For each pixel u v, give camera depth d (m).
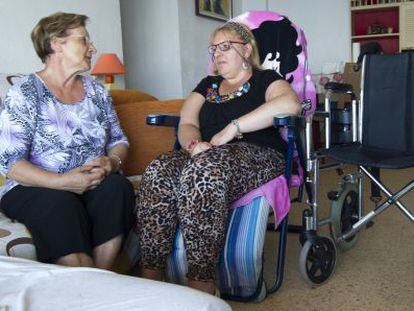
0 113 1.56
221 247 1.55
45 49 1.62
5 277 0.83
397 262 2.06
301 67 2.22
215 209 1.47
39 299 0.73
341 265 2.06
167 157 1.65
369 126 2.38
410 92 2.25
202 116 1.95
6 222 1.45
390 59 2.32
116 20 4.27
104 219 1.53
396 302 1.68
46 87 1.61
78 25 1.62
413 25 5.95
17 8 3.41
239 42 1.90
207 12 5.46
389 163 1.85
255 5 6.56
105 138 1.76
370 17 6.46
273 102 1.75
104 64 3.83
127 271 1.78
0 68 3.32
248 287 1.67
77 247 1.40
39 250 1.37
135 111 2.20
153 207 1.55
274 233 2.55
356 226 2.14
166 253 1.59
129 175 2.19
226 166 1.51
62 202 1.42
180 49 4.97
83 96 1.72
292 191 3.28
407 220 2.68
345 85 2.30
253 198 1.64
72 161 1.64
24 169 1.51
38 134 1.59
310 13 6.36
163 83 5.12
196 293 0.72
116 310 0.68
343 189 2.16
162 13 4.99
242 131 1.76
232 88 1.94
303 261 1.77
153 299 0.70
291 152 1.73
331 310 1.64
